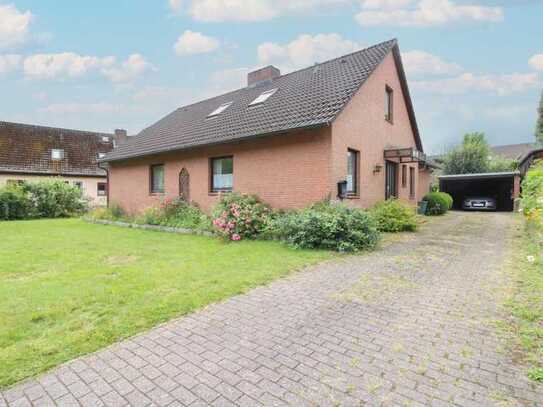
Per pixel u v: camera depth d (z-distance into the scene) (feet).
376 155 36.22
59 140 80.64
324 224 22.22
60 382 7.82
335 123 28.04
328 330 10.37
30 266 18.57
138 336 10.08
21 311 11.76
